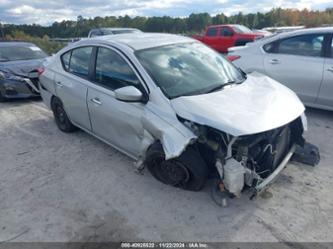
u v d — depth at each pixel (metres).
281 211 2.90
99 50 3.92
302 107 3.24
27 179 3.71
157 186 3.39
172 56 3.62
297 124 3.36
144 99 3.19
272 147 2.98
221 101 2.98
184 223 2.82
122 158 4.09
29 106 6.84
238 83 3.56
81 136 4.93
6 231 2.84
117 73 3.58
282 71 5.41
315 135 4.52
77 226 2.86
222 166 2.75
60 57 4.79
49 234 2.78
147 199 3.18
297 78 5.23
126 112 3.38
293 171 3.56
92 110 3.96
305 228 2.69
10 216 3.04
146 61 3.39
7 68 7.01
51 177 3.72
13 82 6.85
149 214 2.96
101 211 3.05
